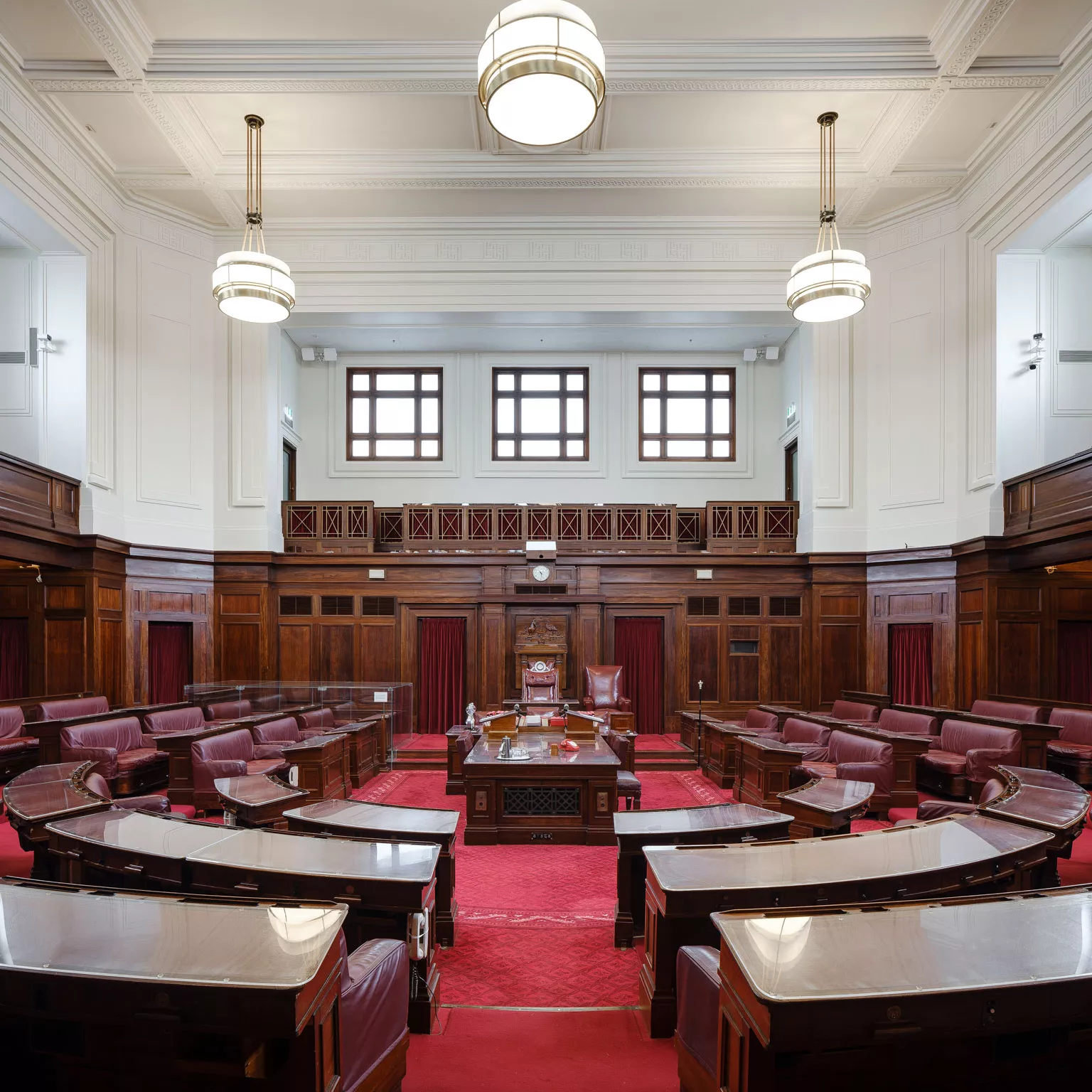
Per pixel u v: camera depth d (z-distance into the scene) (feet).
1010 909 7.64
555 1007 11.45
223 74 25.93
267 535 36.78
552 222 36.19
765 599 37.96
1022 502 29.63
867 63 25.93
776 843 11.06
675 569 38.22
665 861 10.30
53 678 30.55
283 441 42.86
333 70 26.07
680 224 36.17
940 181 32.73
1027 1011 6.30
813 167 31.81
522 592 37.86
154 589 34.17
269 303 26.61
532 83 16.14
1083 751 23.76
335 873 9.76
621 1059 10.01
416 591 37.93
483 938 14.12
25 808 12.64
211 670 36.35
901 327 35.29
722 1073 7.25
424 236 36.42
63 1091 7.11
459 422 47.11
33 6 23.26
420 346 46.19
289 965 6.52
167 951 6.77
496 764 20.36
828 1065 6.60
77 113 28.32
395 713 35.27
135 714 26.91
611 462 46.93
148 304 34.40
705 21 24.93
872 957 6.63
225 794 15.52
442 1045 10.34
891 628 35.68
